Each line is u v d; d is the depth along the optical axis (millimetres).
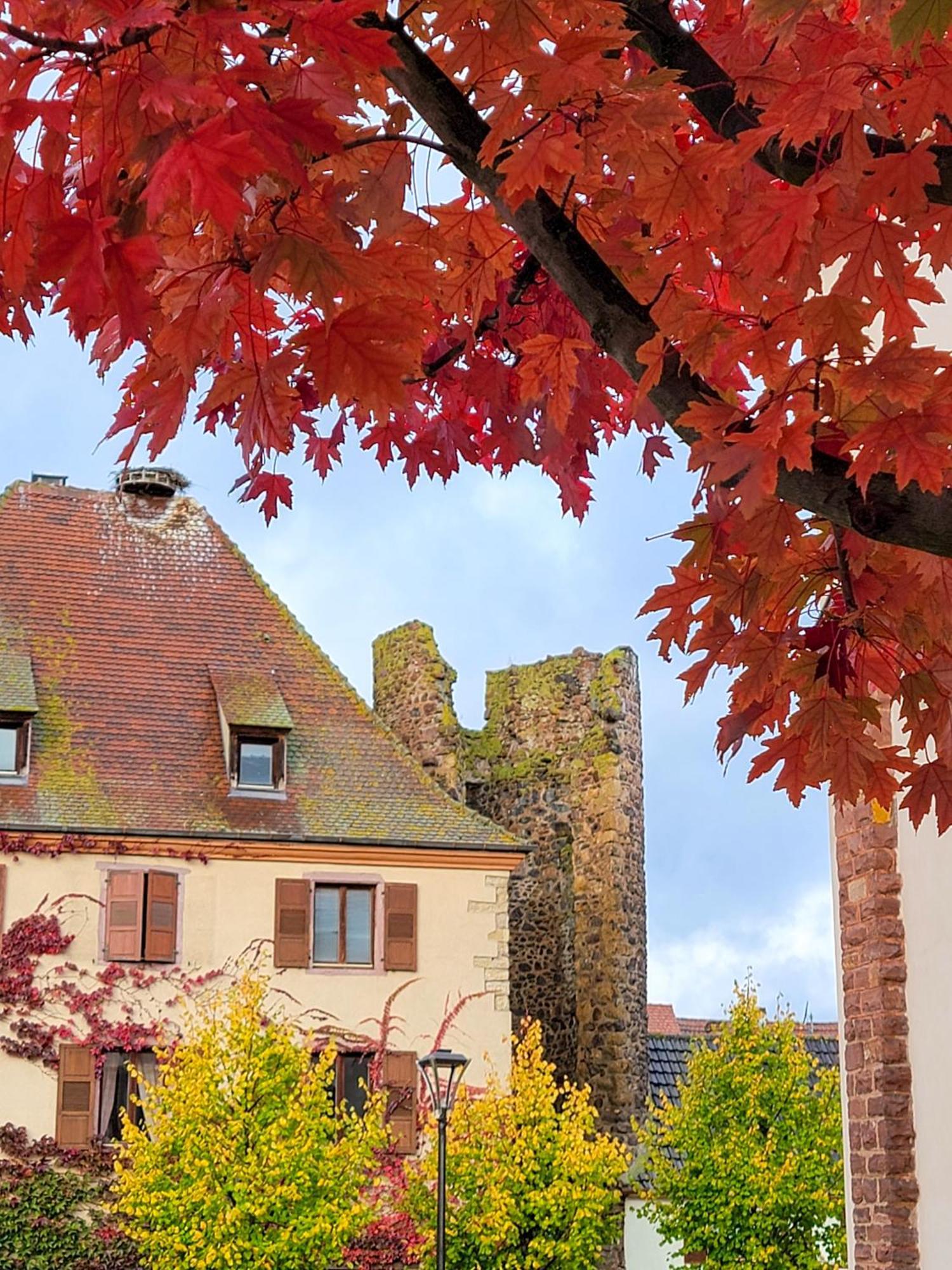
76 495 30656
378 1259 25172
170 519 30984
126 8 2527
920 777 3857
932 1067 7516
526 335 4535
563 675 32844
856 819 8148
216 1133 21922
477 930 26812
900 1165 7680
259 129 2594
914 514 3152
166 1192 21828
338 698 29250
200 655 29031
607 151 3256
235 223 2676
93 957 25062
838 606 3801
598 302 3430
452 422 4641
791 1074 27016
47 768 26344
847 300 3150
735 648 3758
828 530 3766
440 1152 18859
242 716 27438
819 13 3533
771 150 3371
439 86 3293
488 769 33219
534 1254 23516
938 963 7473
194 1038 23625
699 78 3572
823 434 3312
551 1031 31422
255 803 26953
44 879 25125
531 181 3145
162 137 2629
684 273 3367
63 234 2605
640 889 31578
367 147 3623
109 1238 24203
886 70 3180
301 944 26000
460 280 4023
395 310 3020
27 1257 23797
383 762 28375
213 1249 21344
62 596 29125
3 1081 24344
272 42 2729
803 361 3236
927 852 7605
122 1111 22359
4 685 26672
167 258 3256
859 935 8070
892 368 3117
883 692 3883
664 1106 27922
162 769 27000
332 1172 22094
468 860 27047
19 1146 24188
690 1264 27125
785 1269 26125
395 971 26312
